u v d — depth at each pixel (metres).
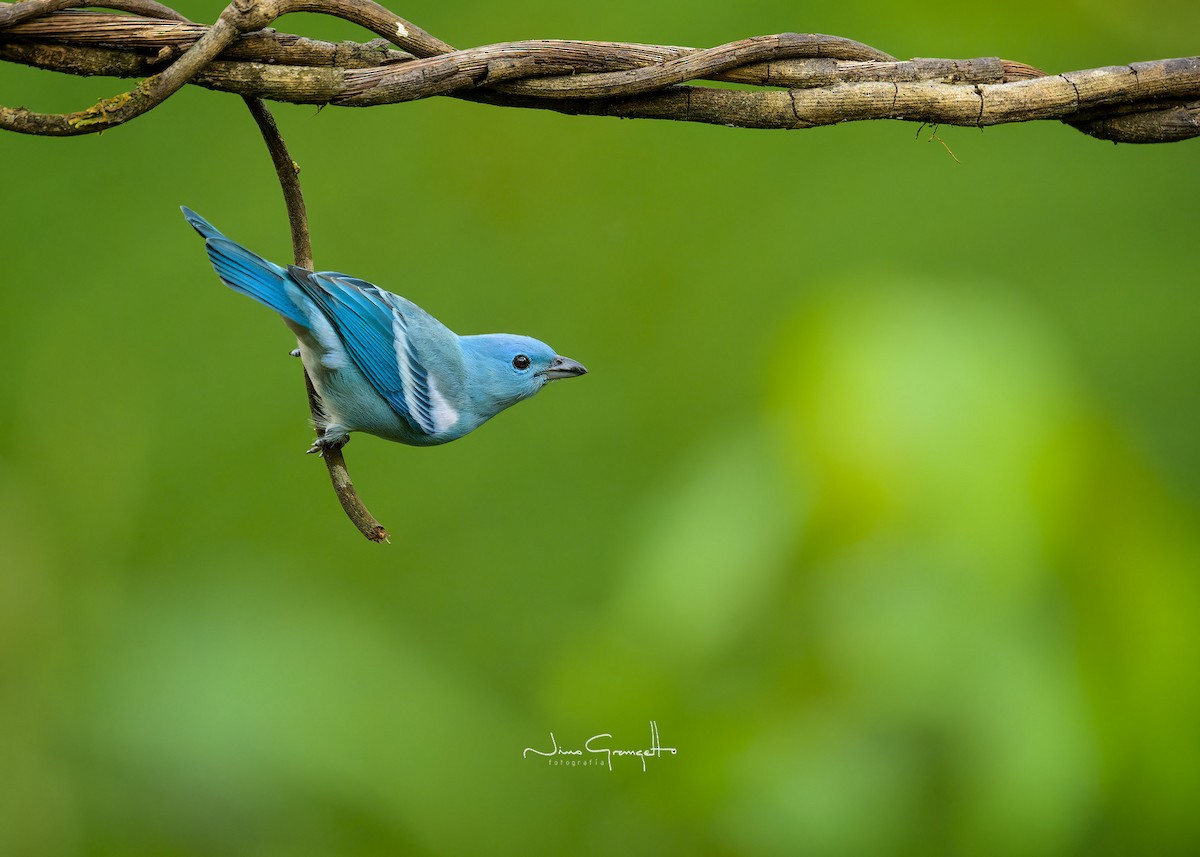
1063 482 7.01
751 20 12.69
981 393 7.12
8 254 12.29
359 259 12.85
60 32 5.00
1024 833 6.80
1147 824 6.91
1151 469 7.21
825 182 13.45
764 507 7.57
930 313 7.38
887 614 7.02
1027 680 6.84
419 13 12.92
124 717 8.16
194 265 12.60
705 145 13.43
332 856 8.15
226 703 8.29
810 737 7.30
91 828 7.88
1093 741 6.80
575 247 13.20
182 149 12.84
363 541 12.33
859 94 6.06
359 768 8.31
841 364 7.36
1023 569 6.90
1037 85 6.20
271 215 12.83
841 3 12.21
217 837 7.92
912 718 7.01
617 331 13.04
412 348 8.32
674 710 7.79
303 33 12.69
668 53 5.88
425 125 13.16
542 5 12.97
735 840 7.57
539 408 12.94
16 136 12.52
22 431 11.59
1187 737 6.85
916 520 7.02
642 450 12.76
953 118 6.19
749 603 7.47
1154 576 6.97
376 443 12.65
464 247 13.02
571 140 13.34
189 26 5.15
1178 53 11.62
